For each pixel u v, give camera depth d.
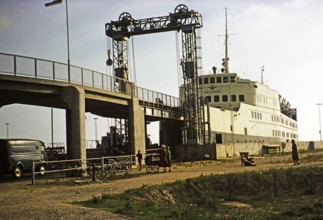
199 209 19.39
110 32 58.97
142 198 21.08
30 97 37.38
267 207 23.41
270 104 88.56
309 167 32.97
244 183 28.92
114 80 44.69
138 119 47.81
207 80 77.00
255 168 36.41
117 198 20.03
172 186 25.08
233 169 36.47
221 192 27.39
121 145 56.03
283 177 30.36
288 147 89.12
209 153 56.62
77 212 15.87
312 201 24.83
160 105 57.66
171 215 15.50
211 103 75.50
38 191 23.83
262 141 81.62
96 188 24.61
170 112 60.94
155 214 15.62
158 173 34.66
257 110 80.12
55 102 40.50
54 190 24.19
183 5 58.12
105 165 35.00
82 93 36.41
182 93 66.00
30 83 33.31
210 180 28.03
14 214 15.61
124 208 16.66
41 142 38.69
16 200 19.88
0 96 36.41
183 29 57.62
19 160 35.72
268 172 30.98
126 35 59.41
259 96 81.44
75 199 19.92
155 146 63.72
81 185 26.95
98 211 16.12
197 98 59.69
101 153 57.56
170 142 67.31
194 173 33.19
